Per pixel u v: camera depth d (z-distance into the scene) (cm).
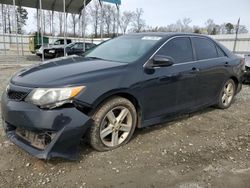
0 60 1695
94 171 288
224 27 3841
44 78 300
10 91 307
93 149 331
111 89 314
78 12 2191
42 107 275
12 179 267
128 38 445
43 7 2105
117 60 376
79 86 290
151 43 397
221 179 283
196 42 461
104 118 319
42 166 291
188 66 422
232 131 427
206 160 323
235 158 332
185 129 423
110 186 263
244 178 287
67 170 287
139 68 353
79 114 284
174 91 402
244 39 2102
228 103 552
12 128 318
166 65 363
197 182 276
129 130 351
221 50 524
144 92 356
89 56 424
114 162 307
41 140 282
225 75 516
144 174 286
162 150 344
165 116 400
